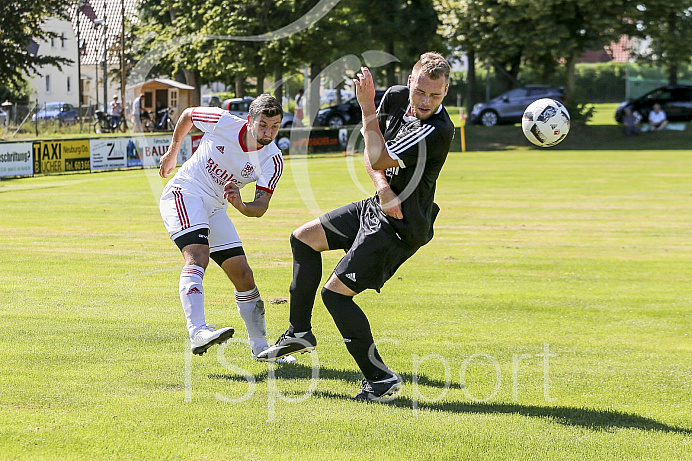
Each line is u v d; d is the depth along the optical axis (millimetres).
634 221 20016
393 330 9500
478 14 56312
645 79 74812
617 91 104750
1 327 9125
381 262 7023
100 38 74562
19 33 61750
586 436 6230
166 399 6867
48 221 18859
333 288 7090
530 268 13734
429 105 6641
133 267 13094
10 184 28359
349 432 6207
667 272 13516
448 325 9773
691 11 56719
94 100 90812
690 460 5781
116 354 8195
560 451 5902
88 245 15383
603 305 10992
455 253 15227
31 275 12297
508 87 64312
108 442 5828
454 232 18047
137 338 8828
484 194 26000
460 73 93500
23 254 14219
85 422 6215
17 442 5766
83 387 7098
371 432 6215
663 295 11695
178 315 9906
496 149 52375
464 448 5918
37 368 7617
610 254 15297
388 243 6961
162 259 13891
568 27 56469
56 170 32656
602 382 7660
